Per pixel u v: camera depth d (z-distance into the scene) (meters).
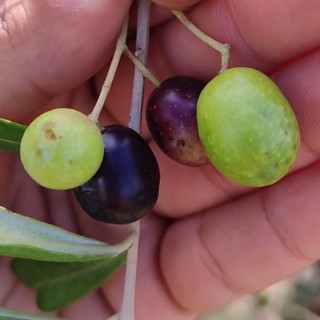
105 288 0.17
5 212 0.11
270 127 0.10
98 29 0.13
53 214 0.17
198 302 0.17
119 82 0.14
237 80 0.10
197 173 0.15
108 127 0.11
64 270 0.15
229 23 0.13
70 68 0.13
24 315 0.12
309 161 0.14
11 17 0.13
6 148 0.12
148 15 0.12
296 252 0.16
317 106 0.13
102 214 0.11
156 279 0.17
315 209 0.15
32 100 0.14
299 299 0.29
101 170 0.11
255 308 0.29
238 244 0.16
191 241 0.17
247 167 0.10
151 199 0.11
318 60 0.12
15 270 0.15
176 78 0.12
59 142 0.10
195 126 0.11
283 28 0.12
